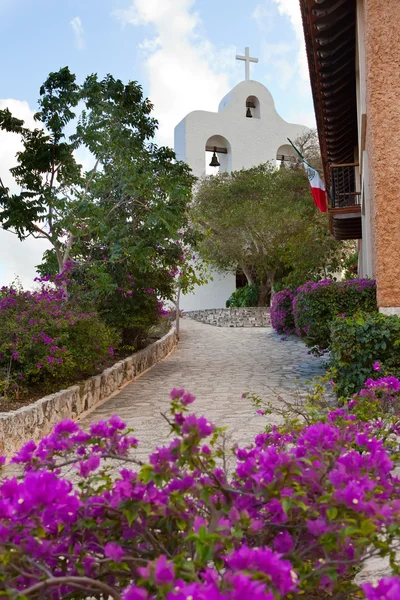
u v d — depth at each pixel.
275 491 1.70
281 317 17.50
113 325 11.54
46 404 6.79
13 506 1.60
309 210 25.08
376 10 7.79
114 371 9.93
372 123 7.77
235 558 1.37
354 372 7.15
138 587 1.38
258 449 2.11
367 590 1.28
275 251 24.38
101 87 10.84
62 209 9.58
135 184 10.44
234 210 24.86
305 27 9.52
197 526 1.57
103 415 7.93
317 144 29.33
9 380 7.22
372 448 2.05
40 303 8.07
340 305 10.34
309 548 1.66
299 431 2.72
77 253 10.80
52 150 10.14
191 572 1.38
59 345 7.98
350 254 22.80
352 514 1.65
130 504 1.71
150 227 10.29
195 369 12.50
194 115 29.22
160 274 12.55
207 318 24.89
